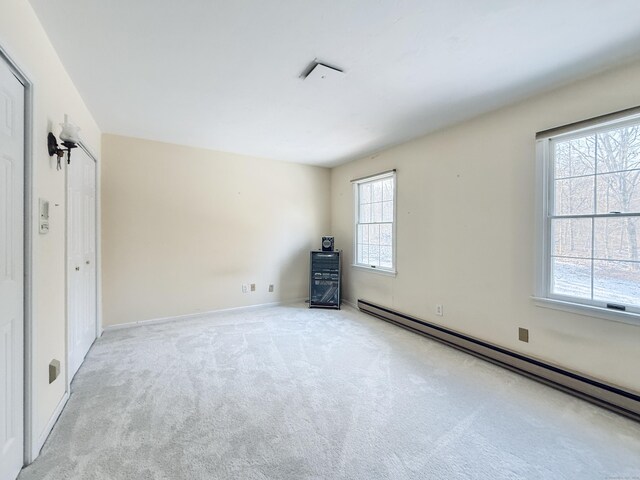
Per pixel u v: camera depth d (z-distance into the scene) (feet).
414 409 6.48
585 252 7.26
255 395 7.00
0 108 4.17
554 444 5.43
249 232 14.66
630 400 6.15
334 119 9.91
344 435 5.63
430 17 5.21
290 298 16.01
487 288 9.25
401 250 12.45
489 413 6.36
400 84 7.57
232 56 6.43
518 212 8.46
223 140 12.21
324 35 5.74
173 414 6.21
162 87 7.79
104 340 10.39
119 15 5.17
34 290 4.97
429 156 11.19
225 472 4.71
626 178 6.61
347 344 10.27
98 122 10.23
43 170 5.45
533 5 4.89
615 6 4.88
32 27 5.00
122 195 11.64
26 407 4.83
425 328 10.93
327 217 17.21
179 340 10.46
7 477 4.32
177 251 12.84
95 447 5.22
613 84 6.66
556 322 7.66
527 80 7.32
